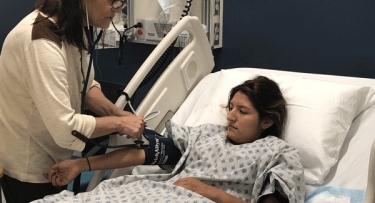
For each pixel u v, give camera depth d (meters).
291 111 1.75
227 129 1.75
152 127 2.00
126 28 2.72
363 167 1.64
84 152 2.21
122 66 2.98
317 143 1.64
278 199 1.48
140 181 1.55
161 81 2.03
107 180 1.57
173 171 1.66
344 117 1.72
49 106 1.43
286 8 2.29
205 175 1.57
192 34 2.12
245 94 1.66
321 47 2.24
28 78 1.47
